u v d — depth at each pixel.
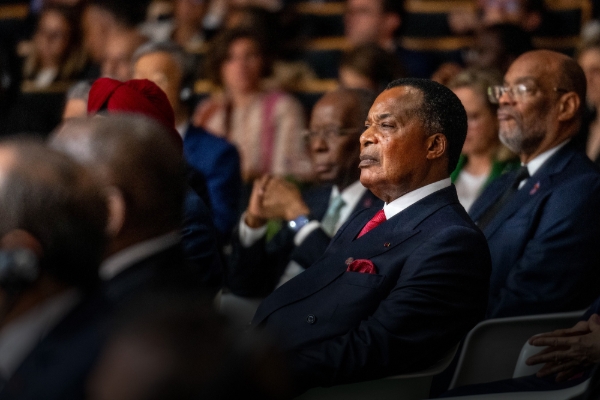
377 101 5.54
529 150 6.89
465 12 14.13
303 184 8.52
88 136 4.16
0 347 3.26
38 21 14.67
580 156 6.74
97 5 13.64
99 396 2.20
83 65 13.86
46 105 13.21
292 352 5.15
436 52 13.10
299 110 11.49
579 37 13.23
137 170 4.14
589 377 4.94
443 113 5.43
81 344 2.98
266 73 12.01
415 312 5.07
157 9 15.19
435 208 5.43
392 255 5.35
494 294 6.61
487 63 10.38
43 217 3.22
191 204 5.92
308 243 6.95
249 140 11.41
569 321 5.92
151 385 2.14
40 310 3.30
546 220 6.45
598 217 6.40
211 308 2.40
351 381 5.07
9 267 3.15
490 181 7.83
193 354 2.19
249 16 12.62
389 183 5.50
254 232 7.34
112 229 4.11
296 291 5.53
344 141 7.33
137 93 6.01
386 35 12.59
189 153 9.02
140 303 2.88
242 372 2.21
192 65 9.16
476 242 5.28
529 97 6.77
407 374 5.15
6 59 11.98
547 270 6.32
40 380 2.94
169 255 4.24
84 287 3.38
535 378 5.48
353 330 5.12
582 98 6.82
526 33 10.48
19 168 3.26
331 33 14.98
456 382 5.92
